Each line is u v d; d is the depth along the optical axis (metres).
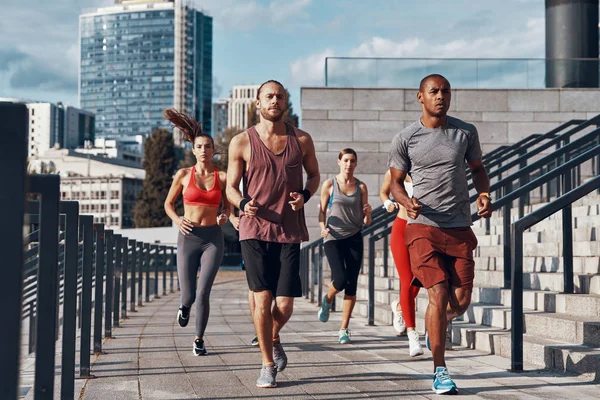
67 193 120.38
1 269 2.20
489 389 4.69
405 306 6.27
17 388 2.19
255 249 4.97
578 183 12.37
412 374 5.38
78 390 4.83
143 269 14.20
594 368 4.89
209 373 5.52
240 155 5.06
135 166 154.00
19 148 2.23
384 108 17.23
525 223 5.29
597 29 17.69
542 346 5.46
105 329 7.86
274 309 5.14
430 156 4.86
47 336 3.08
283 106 5.03
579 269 7.06
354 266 7.25
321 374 5.40
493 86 17.16
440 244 4.82
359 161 17.19
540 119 17.08
